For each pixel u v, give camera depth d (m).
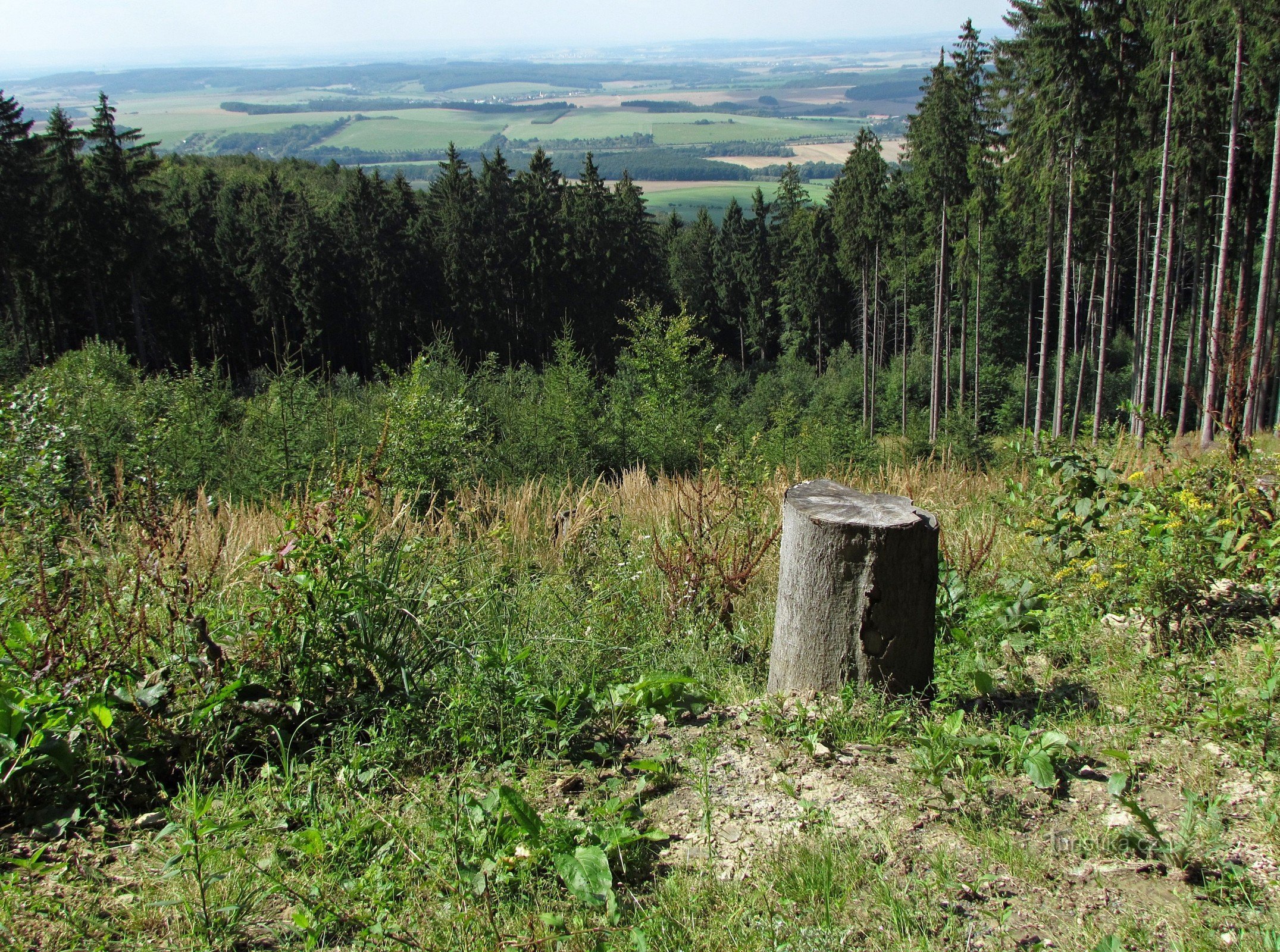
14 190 42.22
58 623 3.43
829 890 2.56
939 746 3.23
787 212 67.31
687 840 2.90
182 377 19.14
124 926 2.43
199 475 14.42
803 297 60.31
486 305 53.53
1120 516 5.03
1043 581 5.08
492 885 2.63
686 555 5.27
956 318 51.69
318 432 14.57
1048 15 28.88
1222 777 3.04
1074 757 3.23
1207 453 6.14
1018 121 33.91
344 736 3.39
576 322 54.25
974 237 42.25
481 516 6.93
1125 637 4.20
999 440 8.41
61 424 7.80
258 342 54.62
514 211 54.03
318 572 3.72
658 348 21.81
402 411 12.53
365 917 2.48
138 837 2.85
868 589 3.55
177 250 50.50
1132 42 29.09
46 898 2.49
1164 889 2.52
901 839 2.82
